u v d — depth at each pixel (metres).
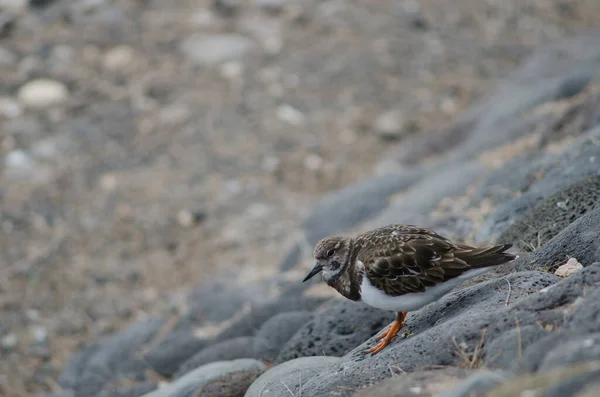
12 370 12.48
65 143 17.33
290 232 14.72
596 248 6.64
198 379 8.50
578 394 4.26
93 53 19.78
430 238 6.42
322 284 11.11
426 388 5.13
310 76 19.42
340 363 6.70
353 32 20.94
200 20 20.92
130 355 11.74
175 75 19.23
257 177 16.55
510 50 20.61
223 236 15.02
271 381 7.11
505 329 5.47
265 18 21.12
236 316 11.66
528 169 10.50
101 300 13.89
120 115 18.11
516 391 4.50
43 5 21.14
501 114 14.95
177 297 13.35
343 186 16.20
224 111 18.25
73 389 11.62
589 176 8.38
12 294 14.02
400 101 18.70
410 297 6.38
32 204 15.86
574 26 21.66
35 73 19.08
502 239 8.45
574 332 4.95
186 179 16.50
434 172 13.82
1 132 17.52
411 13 21.80
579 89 14.52
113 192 16.16
